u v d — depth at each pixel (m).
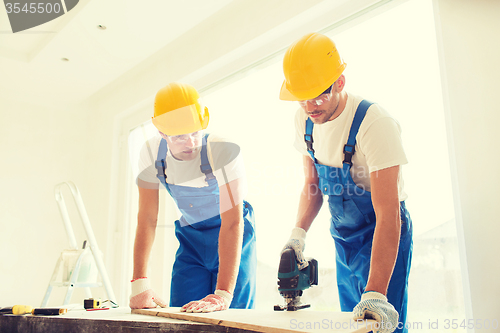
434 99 1.55
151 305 1.18
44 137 3.36
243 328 0.77
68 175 3.42
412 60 1.63
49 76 3.00
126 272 2.94
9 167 3.17
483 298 1.22
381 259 1.01
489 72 1.32
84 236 3.36
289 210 2.00
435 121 1.54
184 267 1.51
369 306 0.84
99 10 2.23
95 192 3.28
